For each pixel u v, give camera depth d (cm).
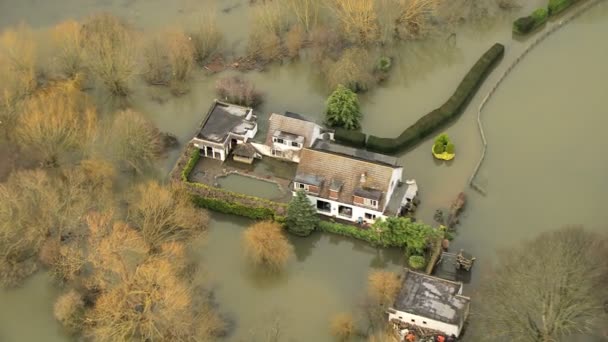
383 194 13812
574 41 18150
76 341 12550
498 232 13950
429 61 17725
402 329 12319
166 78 17238
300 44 17788
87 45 16338
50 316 12900
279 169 15200
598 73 17250
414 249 13425
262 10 18012
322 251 13925
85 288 12875
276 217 14038
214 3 19212
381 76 17175
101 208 13625
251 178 15012
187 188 14550
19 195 13512
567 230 12194
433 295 12431
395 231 13475
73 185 13688
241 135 15275
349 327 12356
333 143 15412
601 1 19088
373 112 16412
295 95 16850
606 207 14338
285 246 13362
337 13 17488
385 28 17638
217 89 16638
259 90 16950
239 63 17612
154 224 13112
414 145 15688
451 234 13862
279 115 15188
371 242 13900
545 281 11219
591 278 11219
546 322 11112
